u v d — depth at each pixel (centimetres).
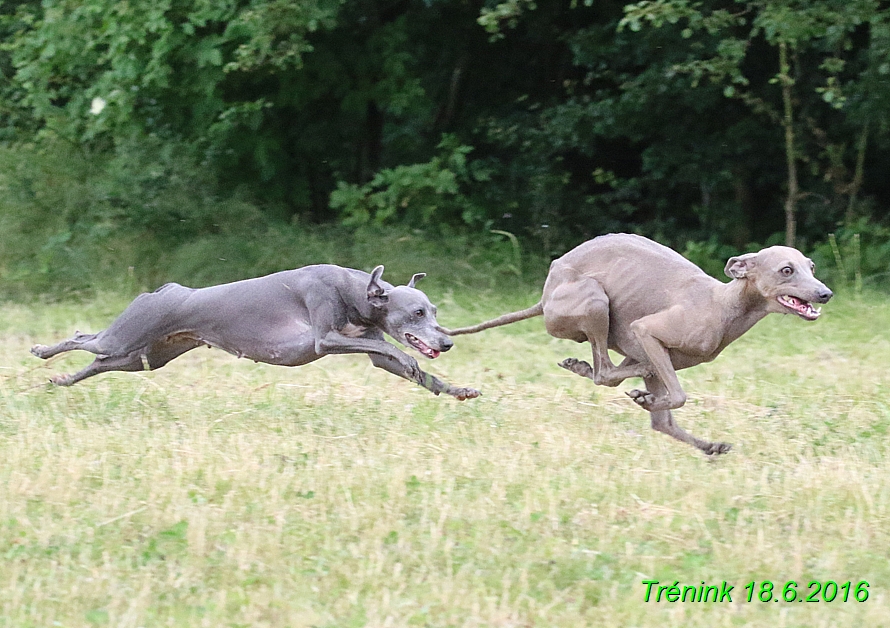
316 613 1194
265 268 3628
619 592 1281
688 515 1509
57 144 3991
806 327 3017
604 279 1778
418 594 1250
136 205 3703
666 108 3959
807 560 1377
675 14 3388
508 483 1622
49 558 1321
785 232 4184
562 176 4178
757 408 2200
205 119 3922
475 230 4103
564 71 4334
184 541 1373
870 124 3812
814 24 3431
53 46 3778
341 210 4244
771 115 3794
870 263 3662
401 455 1752
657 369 1733
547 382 2436
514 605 1230
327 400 2158
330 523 1446
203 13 3584
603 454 1808
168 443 1791
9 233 3678
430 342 1775
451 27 4181
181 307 1873
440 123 4356
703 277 1742
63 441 1784
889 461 1836
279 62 3584
